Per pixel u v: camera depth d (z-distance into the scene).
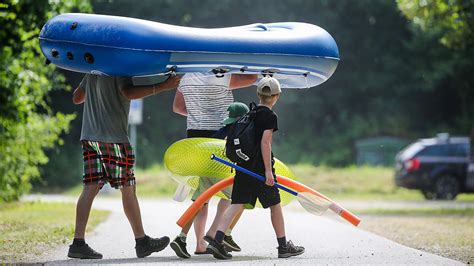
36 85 67.81
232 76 35.22
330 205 33.16
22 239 40.19
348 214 33.06
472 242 42.62
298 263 30.61
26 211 62.81
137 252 33.28
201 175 34.03
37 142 74.81
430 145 105.00
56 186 145.25
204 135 34.34
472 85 188.75
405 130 184.88
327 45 35.06
